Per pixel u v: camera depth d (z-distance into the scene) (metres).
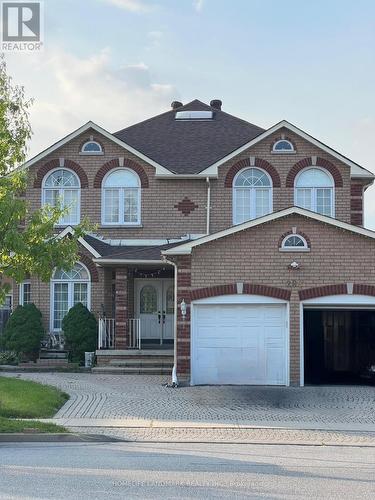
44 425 13.55
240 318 20.34
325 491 8.74
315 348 24.84
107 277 25.22
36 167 26.33
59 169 26.38
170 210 26.12
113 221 26.22
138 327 23.97
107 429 13.89
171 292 26.53
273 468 10.31
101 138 26.42
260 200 26.00
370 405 17.05
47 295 25.12
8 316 26.05
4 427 13.20
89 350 23.75
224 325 20.33
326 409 16.53
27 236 14.77
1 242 14.31
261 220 20.23
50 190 26.25
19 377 20.80
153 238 26.02
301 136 25.95
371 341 23.11
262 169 26.05
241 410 16.30
